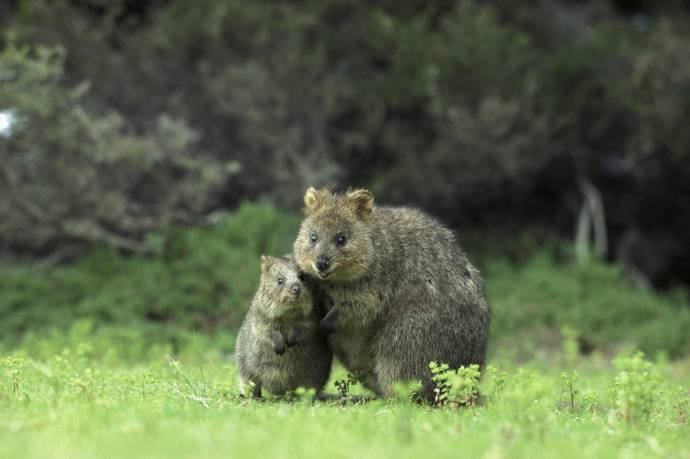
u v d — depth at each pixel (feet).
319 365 29.07
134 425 18.29
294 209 65.77
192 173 62.39
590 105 74.08
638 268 82.38
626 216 82.53
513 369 45.09
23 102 51.65
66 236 60.64
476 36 69.87
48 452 15.53
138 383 27.25
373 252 28.63
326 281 28.89
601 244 76.07
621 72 74.74
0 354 35.99
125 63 67.77
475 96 69.05
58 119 56.13
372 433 18.89
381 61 74.33
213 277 57.11
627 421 21.85
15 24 62.44
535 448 18.10
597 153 78.13
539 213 82.17
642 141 71.46
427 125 71.67
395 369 28.73
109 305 53.42
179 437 17.19
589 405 26.17
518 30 76.02
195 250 58.85
